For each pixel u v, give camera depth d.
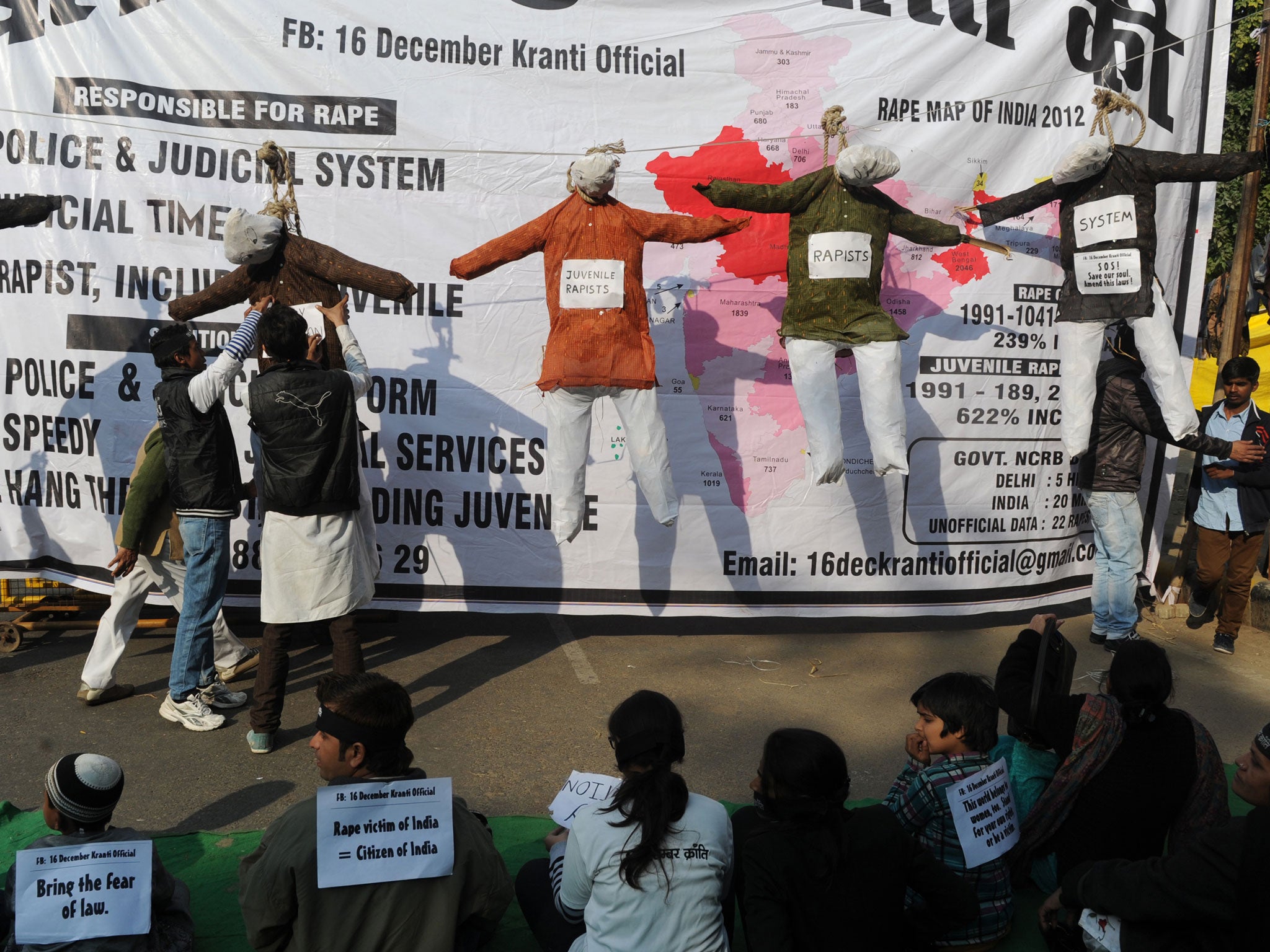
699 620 6.33
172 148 5.22
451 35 5.32
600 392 4.68
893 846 2.49
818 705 4.99
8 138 5.16
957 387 5.77
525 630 6.06
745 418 5.61
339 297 4.67
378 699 2.53
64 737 4.38
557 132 5.39
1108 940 2.72
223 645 5.09
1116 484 5.62
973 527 5.89
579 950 2.51
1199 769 2.98
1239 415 5.86
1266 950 2.30
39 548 5.37
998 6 5.56
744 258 5.51
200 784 4.00
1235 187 10.62
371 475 5.47
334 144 5.30
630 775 2.55
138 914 2.60
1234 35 10.54
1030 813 3.15
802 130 5.49
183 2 5.18
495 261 4.57
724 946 2.45
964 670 5.50
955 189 5.63
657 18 5.40
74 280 5.23
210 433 4.37
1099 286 4.96
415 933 2.46
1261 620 6.41
